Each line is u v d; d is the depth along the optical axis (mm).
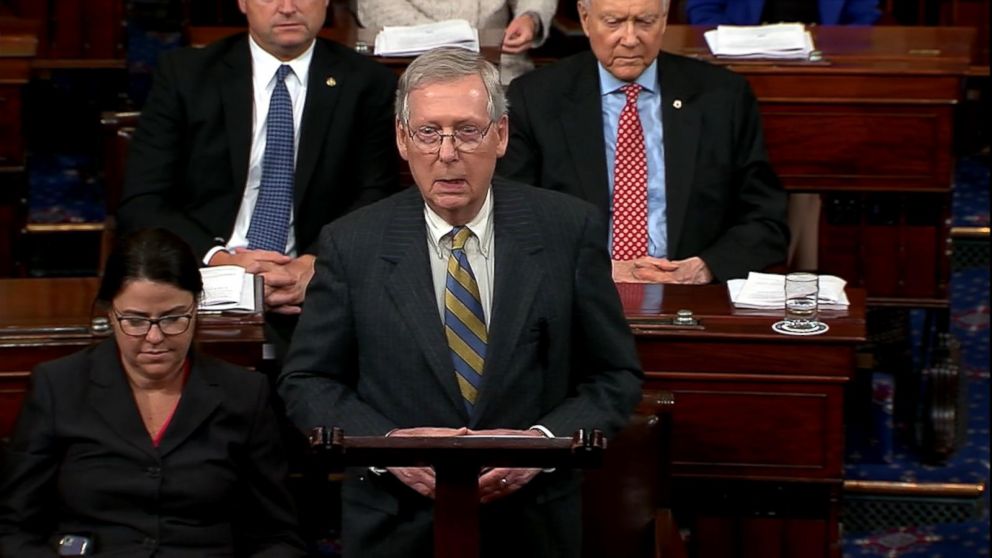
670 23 11203
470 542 4312
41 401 5684
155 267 5543
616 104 7898
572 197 5320
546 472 5207
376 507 5223
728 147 7859
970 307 10195
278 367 7020
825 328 6586
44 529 5727
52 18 10867
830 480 6656
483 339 5172
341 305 5203
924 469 8492
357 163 8039
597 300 5250
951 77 8281
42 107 10961
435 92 4969
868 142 8398
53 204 10359
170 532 5672
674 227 7781
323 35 9164
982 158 11617
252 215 7934
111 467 5664
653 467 5883
